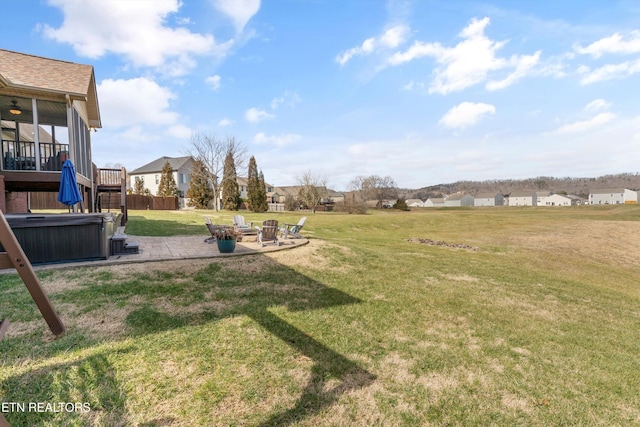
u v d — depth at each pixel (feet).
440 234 66.74
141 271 17.51
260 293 16.37
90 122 45.16
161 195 124.26
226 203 117.91
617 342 14.93
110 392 8.00
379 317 15.01
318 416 8.02
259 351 10.79
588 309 19.93
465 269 28.19
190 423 7.34
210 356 10.13
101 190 46.44
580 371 11.73
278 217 81.46
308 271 21.35
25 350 9.36
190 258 20.68
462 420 8.43
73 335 10.39
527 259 41.34
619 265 44.62
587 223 86.38
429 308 16.88
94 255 18.95
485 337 13.93
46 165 30.96
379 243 44.57
